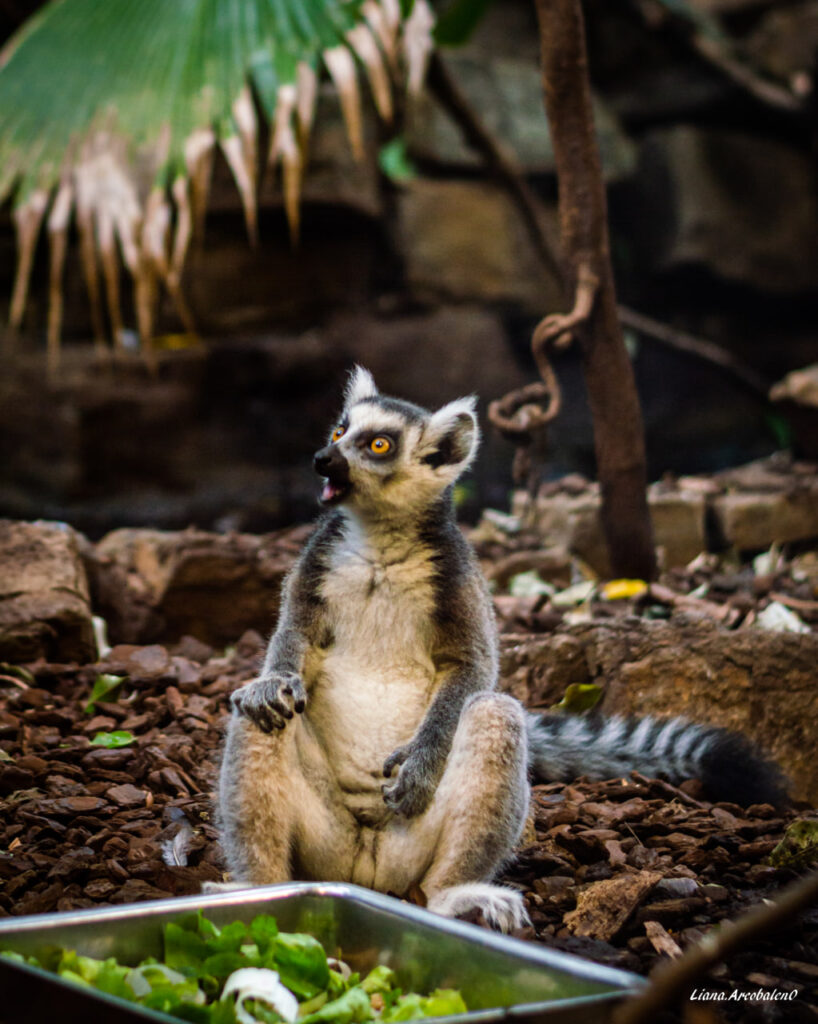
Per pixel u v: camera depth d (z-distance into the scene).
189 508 13.49
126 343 13.91
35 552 6.62
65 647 6.30
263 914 3.16
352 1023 2.82
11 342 13.56
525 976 2.77
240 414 14.38
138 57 6.54
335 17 6.76
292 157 6.60
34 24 6.73
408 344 14.97
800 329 17.72
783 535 8.75
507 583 7.99
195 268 14.41
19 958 2.71
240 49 6.55
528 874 4.14
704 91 16.80
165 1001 2.71
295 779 3.72
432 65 9.88
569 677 5.76
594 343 7.24
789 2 16.97
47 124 6.52
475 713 3.69
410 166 15.73
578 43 6.91
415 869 3.80
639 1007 2.28
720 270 16.55
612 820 4.47
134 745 5.19
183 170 6.48
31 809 4.41
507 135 15.97
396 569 4.00
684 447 16.16
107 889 3.79
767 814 4.70
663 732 5.00
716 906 3.79
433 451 4.15
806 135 17.23
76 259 13.82
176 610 7.31
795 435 10.20
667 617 6.91
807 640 5.48
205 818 4.50
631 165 16.91
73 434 13.29
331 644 4.06
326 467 4.05
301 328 15.06
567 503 8.82
